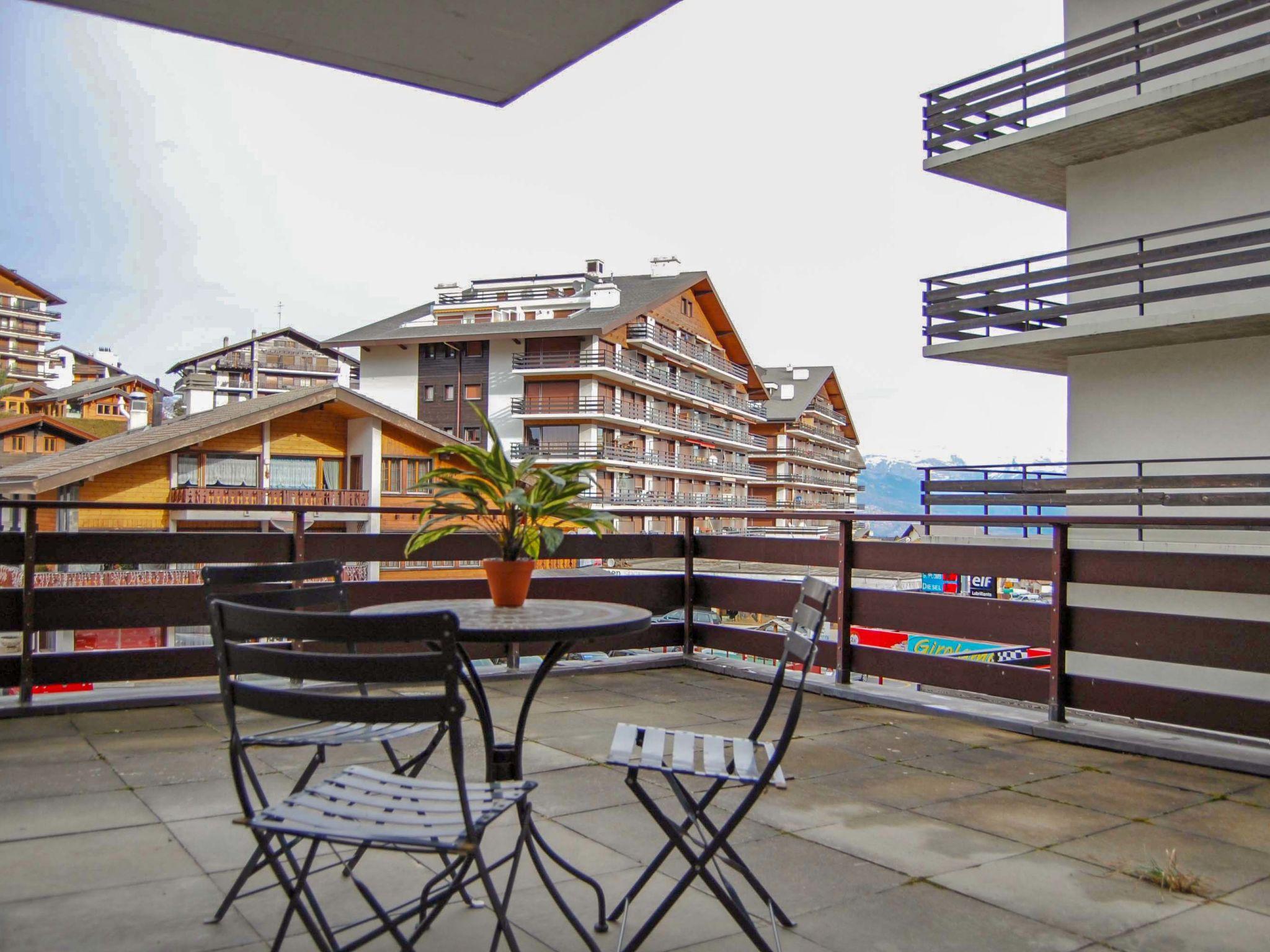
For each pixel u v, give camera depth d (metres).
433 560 6.45
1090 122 13.51
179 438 27.91
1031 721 5.14
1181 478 12.66
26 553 5.25
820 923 2.73
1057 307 14.32
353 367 86.31
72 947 2.46
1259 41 11.94
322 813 2.23
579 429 47.31
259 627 2.23
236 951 2.47
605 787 3.98
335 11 3.43
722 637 7.08
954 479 15.98
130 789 3.85
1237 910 2.86
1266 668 4.53
